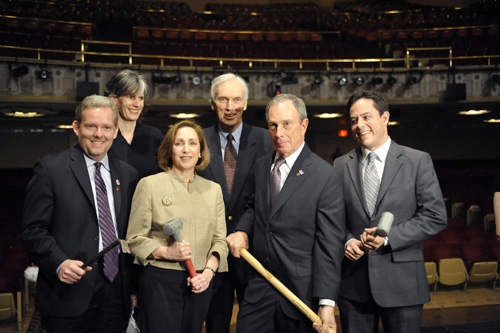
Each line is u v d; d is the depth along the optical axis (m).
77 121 2.21
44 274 2.14
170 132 2.33
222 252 2.31
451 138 16.47
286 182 2.26
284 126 2.21
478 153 16.45
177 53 12.49
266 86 10.59
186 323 2.27
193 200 2.30
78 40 12.29
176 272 2.22
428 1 18.25
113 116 2.21
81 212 2.16
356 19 16.64
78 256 2.13
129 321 2.34
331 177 2.26
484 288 5.99
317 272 2.18
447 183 13.55
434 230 2.20
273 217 2.27
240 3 19.19
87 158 2.26
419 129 16.47
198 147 2.32
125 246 1.93
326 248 2.18
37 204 2.13
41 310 2.14
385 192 2.29
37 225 2.11
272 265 2.27
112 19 15.16
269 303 2.25
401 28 15.07
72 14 14.38
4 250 6.49
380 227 1.94
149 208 2.23
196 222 2.28
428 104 10.84
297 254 2.23
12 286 5.14
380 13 16.84
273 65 12.39
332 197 2.24
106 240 2.21
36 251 2.05
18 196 12.21
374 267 2.26
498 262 6.21
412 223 2.23
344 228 2.27
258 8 18.50
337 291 2.17
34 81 9.33
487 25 14.38
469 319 4.59
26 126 14.09
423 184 2.28
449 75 10.66
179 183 2.31
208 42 13.48
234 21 16.36
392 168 2.32
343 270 2.39
